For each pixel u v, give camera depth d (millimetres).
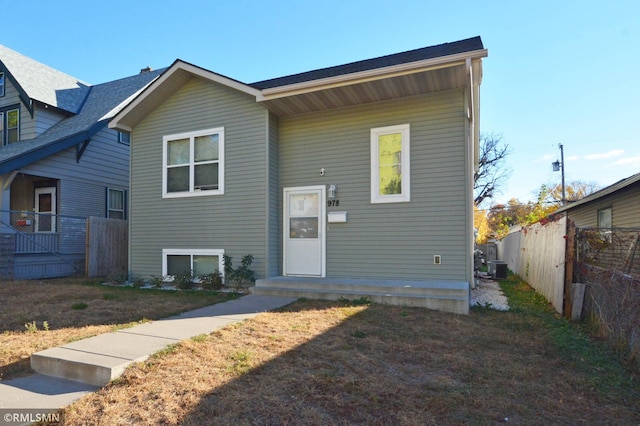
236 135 8859
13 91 13664
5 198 10977
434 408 2980
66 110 14086
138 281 9242
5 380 3553
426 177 7676
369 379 3492
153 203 9727
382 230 7969
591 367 3898
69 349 4016
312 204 8609
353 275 8148
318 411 2908
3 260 10570
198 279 9055
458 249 7422
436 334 4969
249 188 8672
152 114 9852
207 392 3180
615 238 7312
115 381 3387
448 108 7566
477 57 6277
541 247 8469
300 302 6895
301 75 9844
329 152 8477
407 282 7387
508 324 5570
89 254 11742
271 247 8539
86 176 13320
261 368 3689
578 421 2834
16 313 5977
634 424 2805
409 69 6703
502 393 3264
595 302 5301
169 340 4426
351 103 8211
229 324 5238
